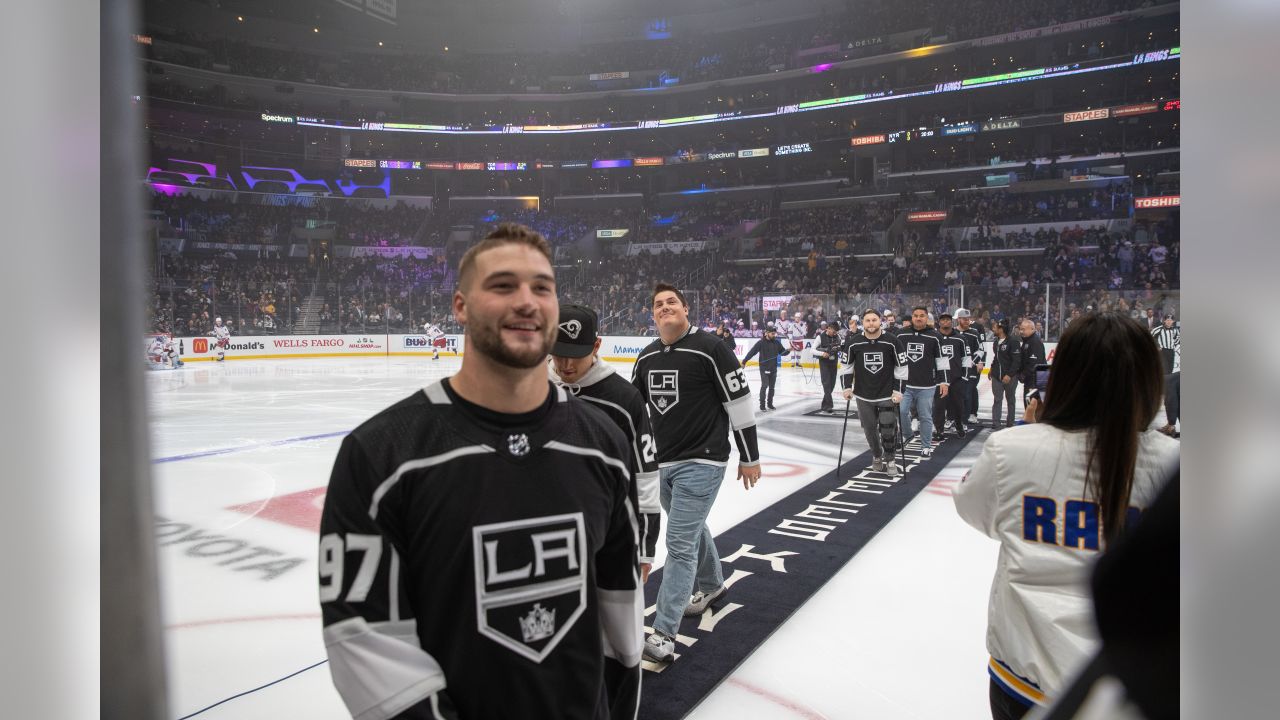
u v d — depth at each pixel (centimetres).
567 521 152
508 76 4184
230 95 3722
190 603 418
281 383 1805
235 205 3484
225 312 2602
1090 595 66
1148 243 2648
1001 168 3294
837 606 407
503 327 144
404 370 2211
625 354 2488
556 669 149
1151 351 157
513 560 145
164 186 3406
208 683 324
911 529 560
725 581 442
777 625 377
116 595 95
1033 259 2848
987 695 312
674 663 335
